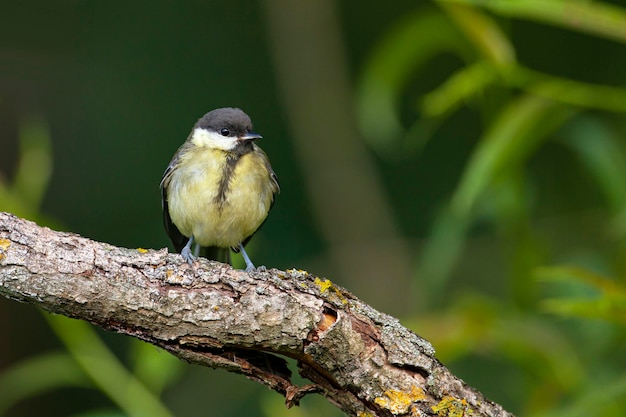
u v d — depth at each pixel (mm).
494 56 7547
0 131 14477
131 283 5617
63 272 5516
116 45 14781
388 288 14148
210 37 14844
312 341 5711
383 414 5812
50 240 5582
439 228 8469
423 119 13109
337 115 15023
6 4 14805
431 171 14422
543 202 12812
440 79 14180
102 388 7941
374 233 14531
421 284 11156
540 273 6656
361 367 5719
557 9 6914
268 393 11219
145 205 14031
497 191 8656
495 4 6965
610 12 6914
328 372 5789
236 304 5684
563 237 12133
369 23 14961
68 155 14375
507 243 9258
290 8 14922
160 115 14477
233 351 5914
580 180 12727
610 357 8625
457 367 10992
